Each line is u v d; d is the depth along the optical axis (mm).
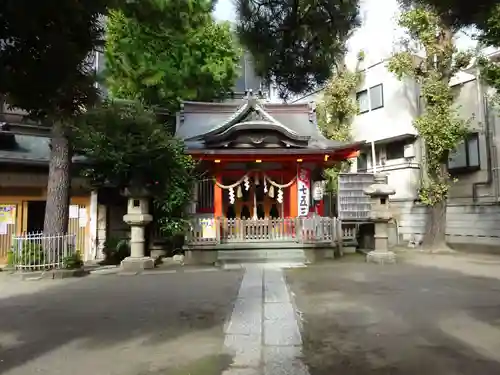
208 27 19781
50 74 3406
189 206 15461
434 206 17938
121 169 13422
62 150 13188
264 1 5766
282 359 4887
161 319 6848
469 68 18375
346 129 22000
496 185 18031
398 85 21219
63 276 11750
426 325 6281
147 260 13297
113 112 13164
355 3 5758
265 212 17703
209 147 15875
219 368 4625
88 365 4777
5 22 3156
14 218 15453
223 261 14141
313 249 14742
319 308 7496
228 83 20969
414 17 16234
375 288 9375
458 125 16641
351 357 4934
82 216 16484
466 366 4598
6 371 4617
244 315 7012
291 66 6059
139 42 16859
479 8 3711
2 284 10727
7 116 15656
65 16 3340
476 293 8695
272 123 15844
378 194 14102
